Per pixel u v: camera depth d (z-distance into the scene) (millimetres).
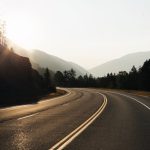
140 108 26781
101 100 40156
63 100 41125
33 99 42375
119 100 39375
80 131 13359
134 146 10062
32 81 51844
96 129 14000
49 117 19641
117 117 19406
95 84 164375
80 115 20938
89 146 9984
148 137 11820
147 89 112938
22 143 10492
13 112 23359
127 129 14016
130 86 125500
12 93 41094
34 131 13422
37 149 9453
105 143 10539
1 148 9617
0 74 40938
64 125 15508
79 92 70625
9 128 14438
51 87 70312
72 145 10141
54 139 11305
